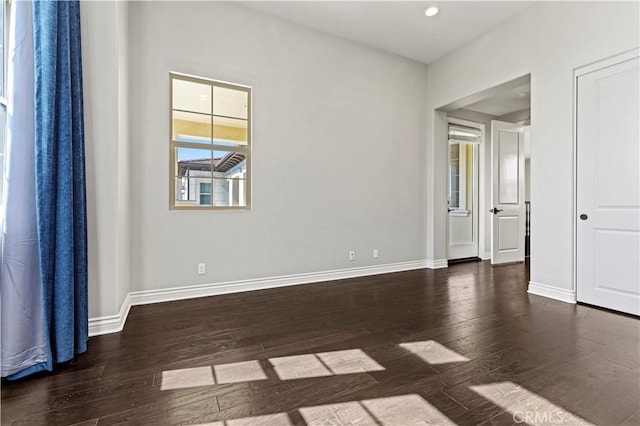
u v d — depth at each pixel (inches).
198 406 53.8
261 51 131.6
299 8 129.5
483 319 96.7
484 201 211.5
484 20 137.9
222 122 126.4
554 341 80.0
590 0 108.7
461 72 160.6
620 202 102.9
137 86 109.7
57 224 66.8
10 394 56.9
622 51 100.6
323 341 80.8
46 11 64.0
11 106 62.3
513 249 197.9
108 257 86.0
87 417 50.8
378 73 163.2
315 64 144.6
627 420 49.8
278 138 135.6
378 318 98.0
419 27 143.5
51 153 65.2
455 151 205.0
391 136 168.2
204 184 123.6
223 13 124.0
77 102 73.0
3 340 60.3
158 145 113.6
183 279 118.3
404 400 55.3
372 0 124.3
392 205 169.2
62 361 66.4
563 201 117.6
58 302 66.4
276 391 58.3
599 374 63.7
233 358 71.4
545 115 123.1
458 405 53.8
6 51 66.1
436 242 179.9
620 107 102.3
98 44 83.9
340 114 151.7
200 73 119.6
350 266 155.6
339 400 55.4
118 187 87.2
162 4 113.8
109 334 84.9
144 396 56.5
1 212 61.2
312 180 144.2
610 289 105.5
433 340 81.0
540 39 124.6
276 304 112.3
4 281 60.9
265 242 133.6
